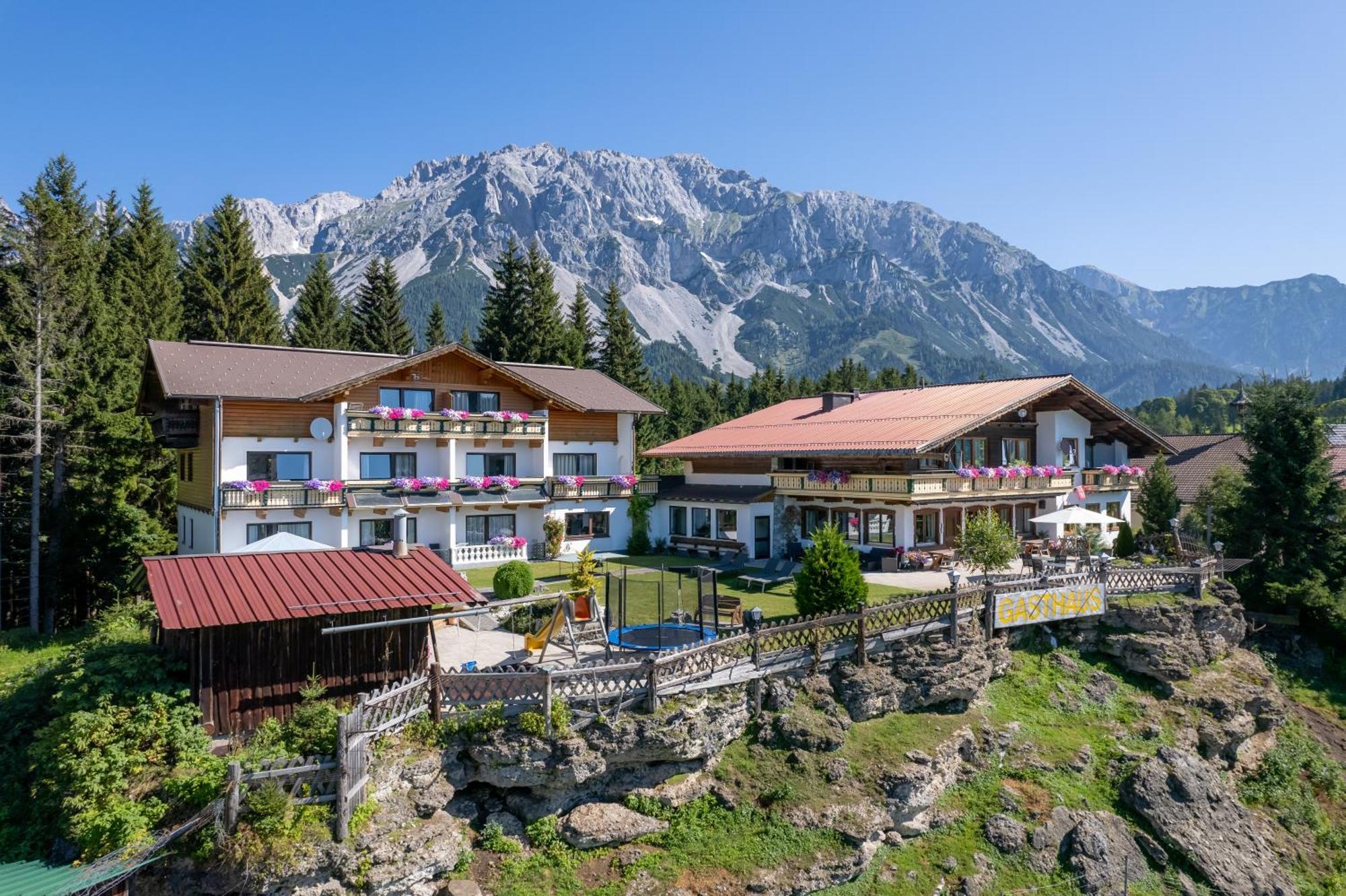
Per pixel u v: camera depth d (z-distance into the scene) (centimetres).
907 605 2481
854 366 11406
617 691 1903
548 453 4428
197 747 1608
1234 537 3822
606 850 1808
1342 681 3384
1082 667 2888
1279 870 2319
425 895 1603
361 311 6950
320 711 1638
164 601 1739
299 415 3722
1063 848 2142
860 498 3788
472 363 4231
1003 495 3966
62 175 4950
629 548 4550
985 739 2403
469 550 4050
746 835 1905
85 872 1373
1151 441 4609
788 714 2150
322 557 2095
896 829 2062
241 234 5722
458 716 1767
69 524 3512
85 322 3812
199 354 3841
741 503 4109
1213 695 2842
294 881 1436
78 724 1549
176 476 4350
